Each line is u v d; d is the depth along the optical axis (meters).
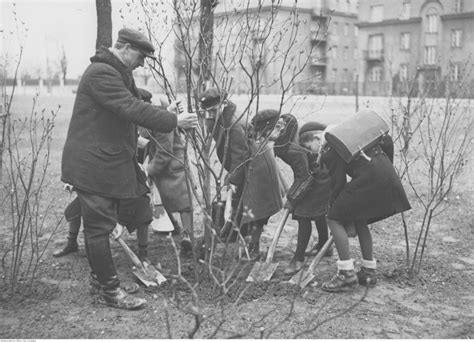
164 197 4.90
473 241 5.65
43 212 6.46
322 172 4.46
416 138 11.52
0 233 5.60
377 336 3.45
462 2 44.44
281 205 4.76
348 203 4.05
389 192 4.10
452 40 44.91
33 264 4.65
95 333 3.39
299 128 4.59
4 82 5.31
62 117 19.03
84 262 4.74
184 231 4.94
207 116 4.43
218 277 4.12
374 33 50.25
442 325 3.65
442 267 4.81
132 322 3.56
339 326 3.57
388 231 6.00
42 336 3.33
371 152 4.12
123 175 3.74
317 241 5.57
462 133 11.59
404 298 4.10
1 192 7.12
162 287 4.12
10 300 3.88
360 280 4.34
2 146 4.96
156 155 4.84
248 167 4.11
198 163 4.07
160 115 3.64
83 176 3.62
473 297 4.16
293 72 4.77
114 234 4.25
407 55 48.09
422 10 46.66
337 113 19.36
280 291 4.11
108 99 3.56
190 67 3.93
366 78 51.34
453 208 6.92
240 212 4.69
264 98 25.28
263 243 5.50
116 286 3.81
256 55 4.44
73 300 3.92
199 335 3.37
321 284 4.31
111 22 4.96
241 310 3.75
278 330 3.47
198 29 4.40
